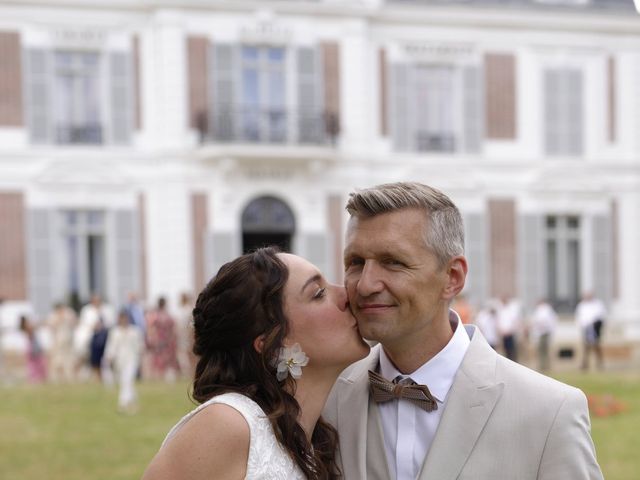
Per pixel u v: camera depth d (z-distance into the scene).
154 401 11.17
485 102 18.61
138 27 17.17
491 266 18.59
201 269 17.34
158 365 14.41
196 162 17.28
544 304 16.20
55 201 16.94
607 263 19.09
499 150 18.67
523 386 2.33
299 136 17.59
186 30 17.14
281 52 17.72
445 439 2.32
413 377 2.44
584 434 2.26
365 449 2.46
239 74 17.41
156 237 17.30
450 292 2.40
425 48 18.31
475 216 18.58
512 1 18.64
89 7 16.89
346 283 2.46
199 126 17.27
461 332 2.50
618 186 19.22
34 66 16.77
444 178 18.45
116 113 17.17
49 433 8.96
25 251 16.80
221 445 2.26
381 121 18.23
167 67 17.05
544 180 18.80
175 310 17.11
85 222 17.25
